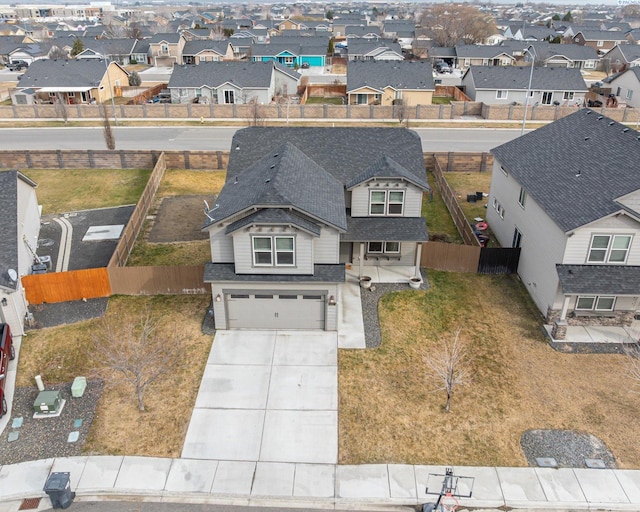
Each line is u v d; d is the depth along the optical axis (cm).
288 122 5497
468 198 3550
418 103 6172
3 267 2166
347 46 9875
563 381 1952
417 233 2488
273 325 2234
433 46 10131
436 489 1545
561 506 1507
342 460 1645
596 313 2236
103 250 2927
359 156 2655
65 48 9612
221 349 2120
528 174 2595
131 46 9375
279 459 1650
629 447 1681
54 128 5344
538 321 2298
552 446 1686
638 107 6084
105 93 6675
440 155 4059
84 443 1706
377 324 2270
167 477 1595
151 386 1934
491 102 6250
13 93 6038
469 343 2161
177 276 2430
